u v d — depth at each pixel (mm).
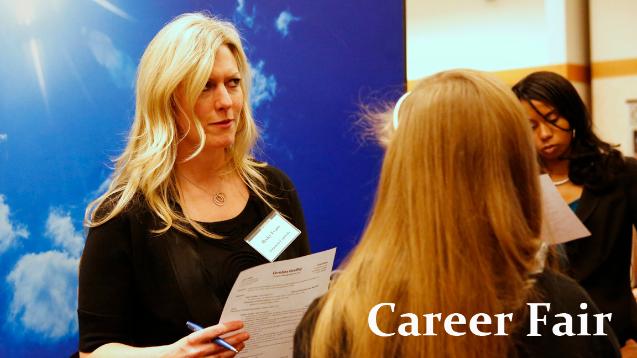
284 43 2592
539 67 4488
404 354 919
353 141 2750
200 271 1515
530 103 2150
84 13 2246
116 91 2322
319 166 2688
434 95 945
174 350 1326
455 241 896
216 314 1504
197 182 1606
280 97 2586
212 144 1532
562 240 1863
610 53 4363
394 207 958
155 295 1514
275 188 1727
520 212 915
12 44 2135
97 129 2291
